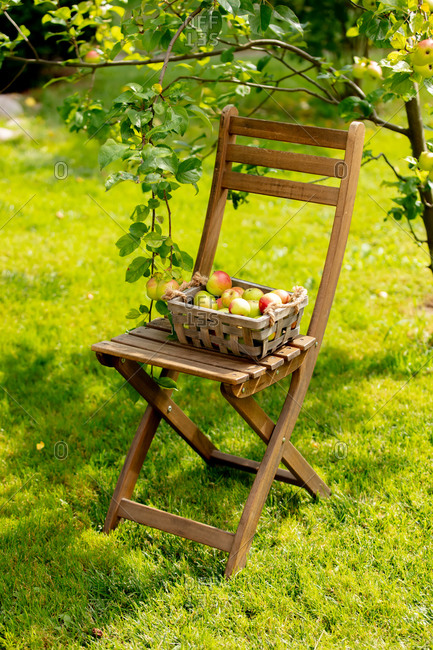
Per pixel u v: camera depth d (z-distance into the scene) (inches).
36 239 208.4
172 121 81.4
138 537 99.0
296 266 189.3
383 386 137.2
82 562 93.7
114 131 126.6
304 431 122.8
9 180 255.8
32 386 139.2
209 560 93.8
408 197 129.2
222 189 100.7
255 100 341.4
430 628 81.0
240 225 221.9
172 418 101.7
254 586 87.9
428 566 90.5
